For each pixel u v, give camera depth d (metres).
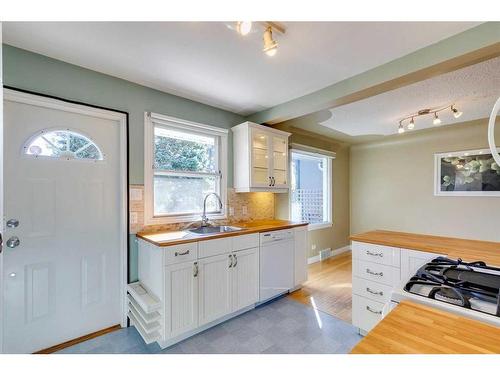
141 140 2.43
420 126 3.94
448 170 4.14
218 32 1.65
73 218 2.08
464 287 0.95
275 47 1.54
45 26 1.58
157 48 1.83
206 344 2.01
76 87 2.08
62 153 2.03
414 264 1.82
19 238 1.84
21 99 1.83
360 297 2.13
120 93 2.31
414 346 0.60
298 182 4.57
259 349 1.95
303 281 3.15
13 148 1.82
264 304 2.72
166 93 2.62
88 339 2.07
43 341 1.93
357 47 1.82
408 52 1.89
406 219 4.60
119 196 2.32
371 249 2.06
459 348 0.59
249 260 2.53
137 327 2.10
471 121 3.70
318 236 4.59
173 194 2.71
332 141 4.94
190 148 2.87
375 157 5.02
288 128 4.00
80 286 2.11
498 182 3.71
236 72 2.20
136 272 2.37
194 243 2.10
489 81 2.37
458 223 4.05
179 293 2.00
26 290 1.87
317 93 2.57
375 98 2.78
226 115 3.16
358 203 5.27
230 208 3.15
